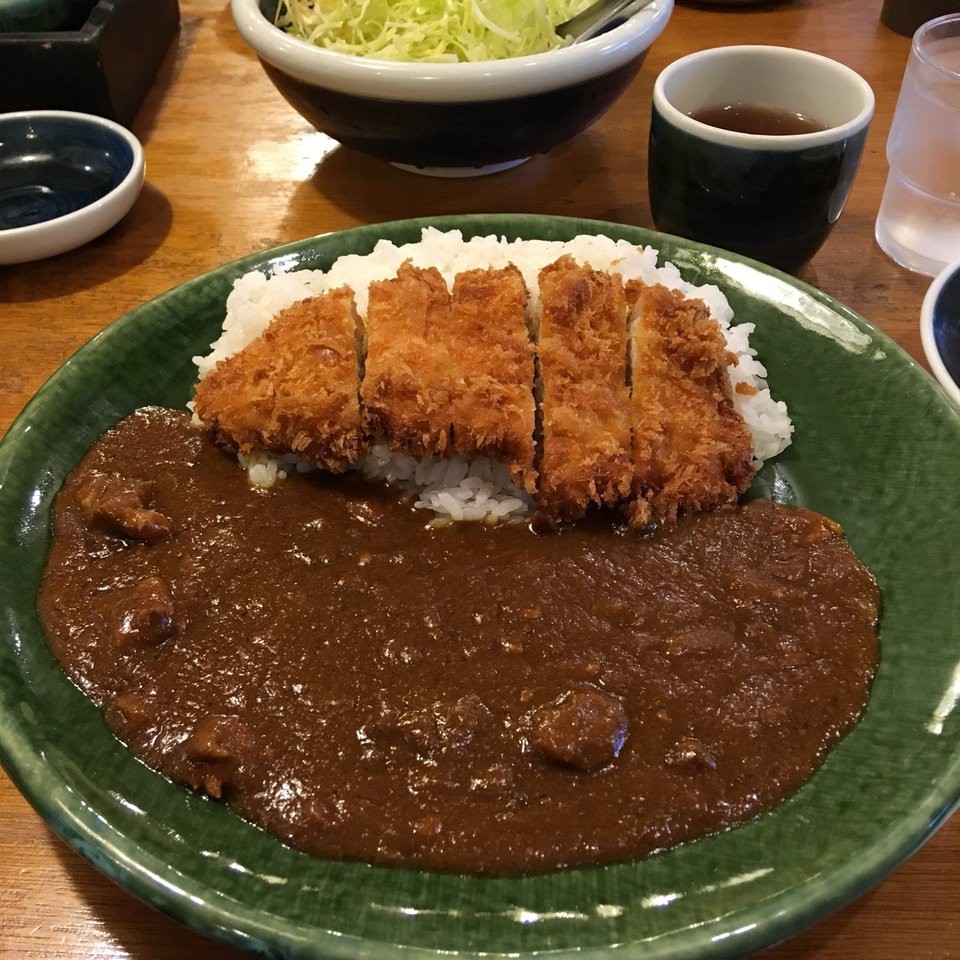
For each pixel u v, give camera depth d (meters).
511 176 0.47
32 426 0.32
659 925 0.23
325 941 0.22
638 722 0.27
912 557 0.30
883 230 0.42
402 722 0.27
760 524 0.32
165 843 0.24
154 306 0.36
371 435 0.34
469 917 0.23
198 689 0.28
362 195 0.46
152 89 0.53
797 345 0.36
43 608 0.29
